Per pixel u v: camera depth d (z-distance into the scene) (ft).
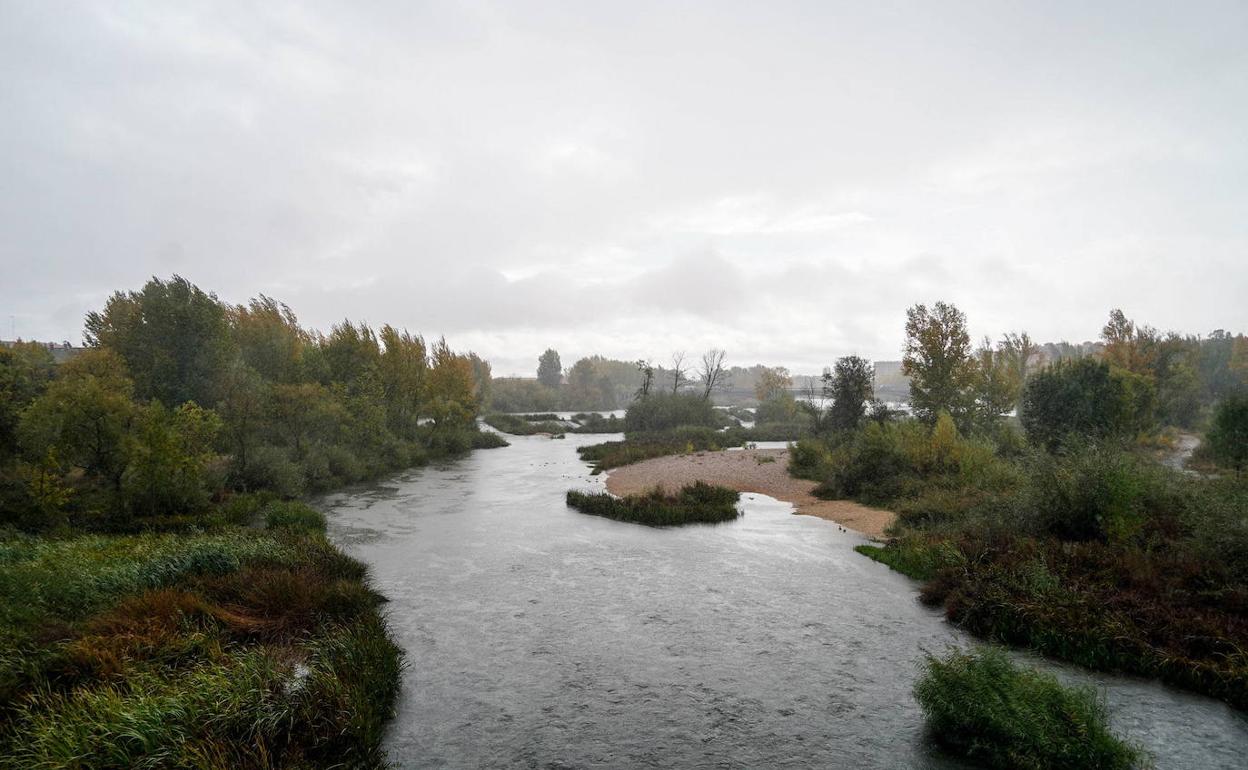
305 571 37.47
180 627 27.81
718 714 24.97
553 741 23.00
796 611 36.78
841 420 112.78
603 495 72.74
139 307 87.71
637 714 24.98
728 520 63.31
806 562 47.47
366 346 127.13
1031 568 35.27
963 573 37.58
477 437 160.76
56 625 26.86
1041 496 44.29
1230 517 35.53
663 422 191.52
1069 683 26.63
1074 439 52.49
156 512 56.49
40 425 51.03
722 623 34.91
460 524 61.57
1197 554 35.17
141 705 19.90
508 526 60.70
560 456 134.82
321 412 88.89
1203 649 27.50
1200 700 25.21
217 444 73.61
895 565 45.03
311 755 20.15
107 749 18.08
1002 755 20.77
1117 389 84.48
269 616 31.40
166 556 36.99
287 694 22.31
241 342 112.37
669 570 45.34
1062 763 19.56
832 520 63.26
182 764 17.90
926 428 83.41
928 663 25.08
